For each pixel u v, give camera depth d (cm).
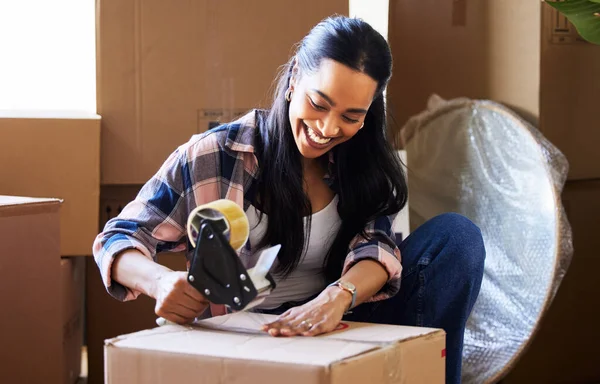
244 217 103
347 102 119
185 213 133
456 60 225
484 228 207
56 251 160
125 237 125
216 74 193
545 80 204
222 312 137
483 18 218
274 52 195
